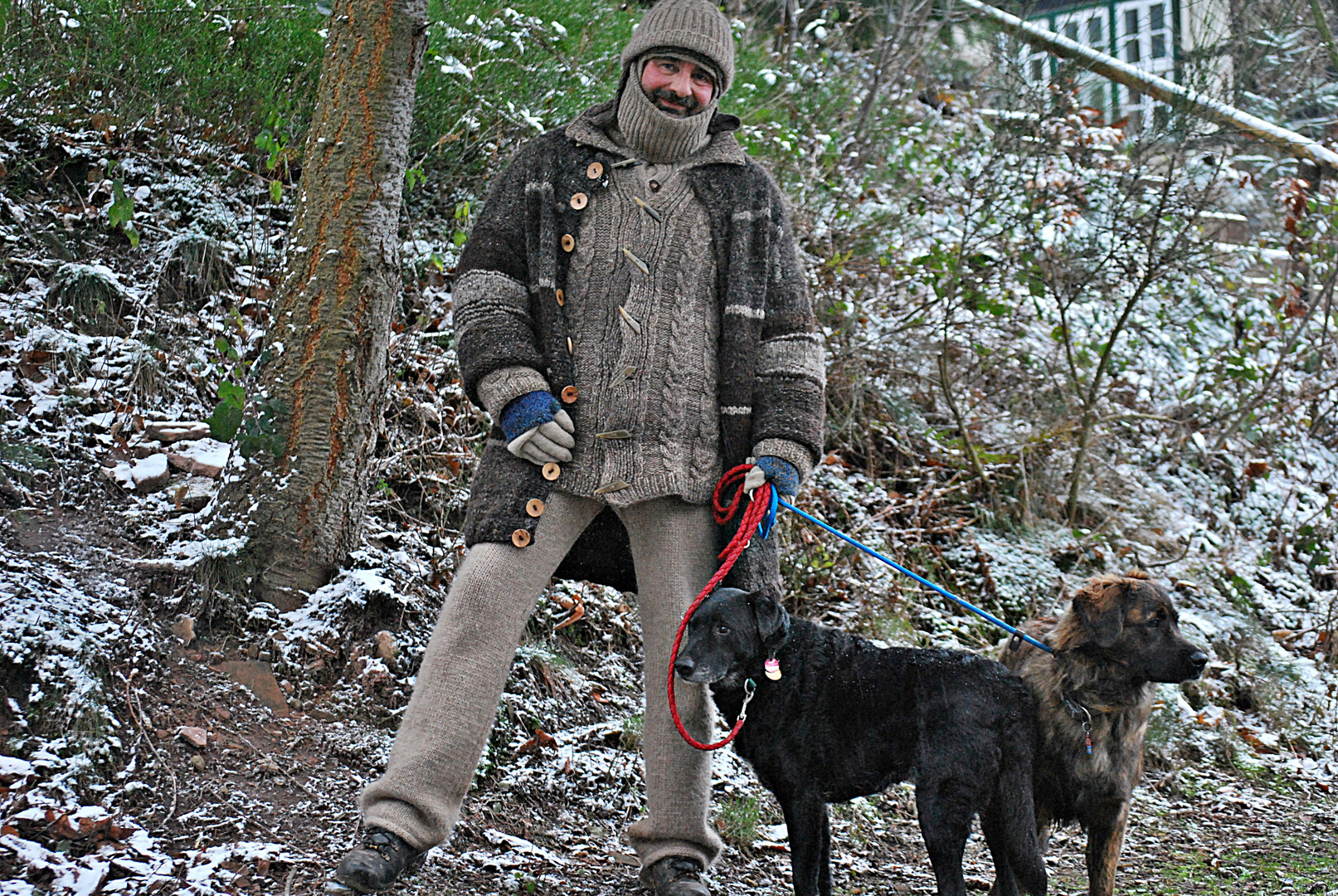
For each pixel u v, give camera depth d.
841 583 5.12
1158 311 7.52
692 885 2.71
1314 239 7.66
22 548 3.46
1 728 2.79
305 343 3.75
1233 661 5.64
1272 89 7.21
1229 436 7.15
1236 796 4.62
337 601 3.69
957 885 2.80
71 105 5.23
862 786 2.91
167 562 3.56
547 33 5.88
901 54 8.78
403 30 3.79
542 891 2.86
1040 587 5.67
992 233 6.85
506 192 2.89
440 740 2.55
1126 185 6.50
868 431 6.12
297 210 3.85
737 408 2.80
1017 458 6.34
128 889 2.46
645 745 2.84
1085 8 8.15
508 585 2.68
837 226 6.66
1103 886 3.13
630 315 2.75
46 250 4.71
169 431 4.21
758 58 7.64
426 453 4.58
